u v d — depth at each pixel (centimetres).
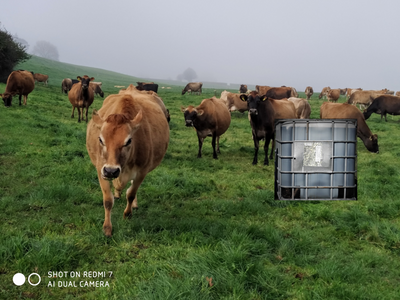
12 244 409
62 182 696
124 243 457
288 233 528
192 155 1102
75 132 1199
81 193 639
